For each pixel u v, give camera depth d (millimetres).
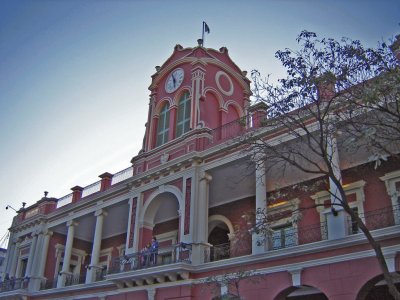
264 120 12539
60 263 27656
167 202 21844
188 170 19594
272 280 15180
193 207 18594
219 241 21266
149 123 23656
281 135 16078
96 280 22656
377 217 15641
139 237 20672
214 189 20375
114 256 26141
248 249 18344
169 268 17609
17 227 29719
